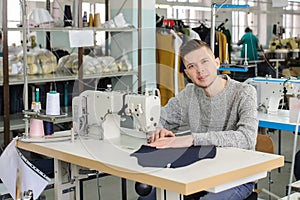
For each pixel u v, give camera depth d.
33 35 4.75
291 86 4.24
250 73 7.57
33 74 4.54
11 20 4.55
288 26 11.54
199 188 1.93
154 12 5.74
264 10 10.75
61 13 4.87
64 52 4.88
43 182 2.63
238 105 2.65
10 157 2.74
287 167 5.18
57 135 2.83
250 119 2.57
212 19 4.80
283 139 5.98
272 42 10.34
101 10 5.62
